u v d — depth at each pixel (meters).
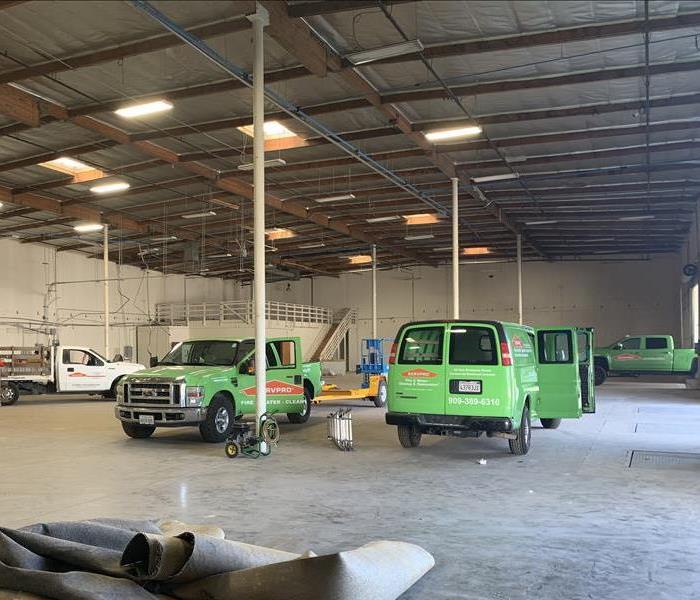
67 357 20.16
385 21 10.20
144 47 10.55
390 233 28.67
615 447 10.02
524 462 8.80
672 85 12.59
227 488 7.23
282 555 4.08
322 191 21.30
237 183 19.56
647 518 5.85
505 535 5.33
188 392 10.69
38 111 13.17
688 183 19.84
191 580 3.64
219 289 39.66
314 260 36.25
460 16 9.98
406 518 5.89
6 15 9.83
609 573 4.42
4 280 26.27
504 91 12.38
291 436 11.63
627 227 27.19
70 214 22.17
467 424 8.92
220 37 10.61
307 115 13.62
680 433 11.52
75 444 10.79
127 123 14.61
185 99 13.27
